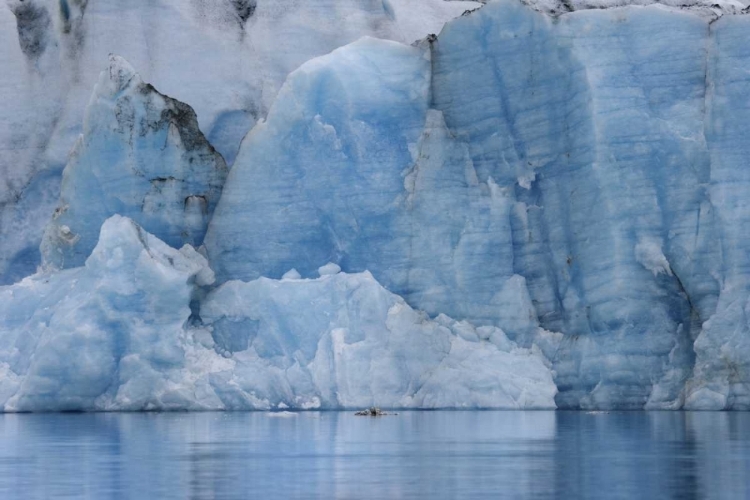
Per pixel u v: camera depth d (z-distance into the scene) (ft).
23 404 528.22
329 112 572.51
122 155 577.02
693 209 536.01
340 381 525.34
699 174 538.06
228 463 268.21
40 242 617.21
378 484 227.61
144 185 577.02
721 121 540.11
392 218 562.25
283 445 318.04
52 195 626.23
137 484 229.25
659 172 541.34
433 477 238.48
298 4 643.04
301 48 634.84
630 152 543.39
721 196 533.14
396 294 554.46
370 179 565.12
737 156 536.01
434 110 576.61
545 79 563.07
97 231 580.30
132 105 579.07
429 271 556.51
